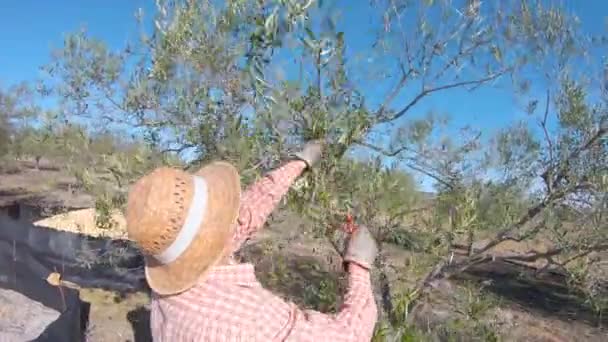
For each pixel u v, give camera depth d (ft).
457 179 12.78
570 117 14.98
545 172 15.40
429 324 13.88
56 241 25.70
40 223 32.48
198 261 5.74
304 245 14.14
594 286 15.92
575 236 15.42
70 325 20.54
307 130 9.43
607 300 16.12
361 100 10.16
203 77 12.48
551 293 36.11
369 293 6.21
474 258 14.15
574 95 14.98
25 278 26.35
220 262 5.88
